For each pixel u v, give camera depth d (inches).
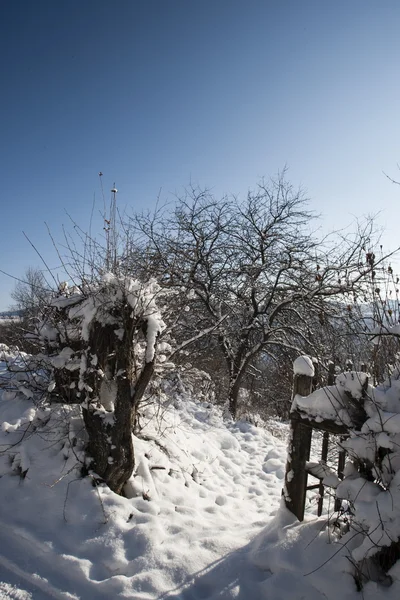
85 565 121.3
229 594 111.4
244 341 484.7
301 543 121.0
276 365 546.9
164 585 114.5
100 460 151.8
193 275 460.4
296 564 115.3
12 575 120.2
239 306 496.1
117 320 156.6
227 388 494.3
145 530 134.5
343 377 124.4
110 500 144.8
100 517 139.3
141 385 161.0
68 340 177.2
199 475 205.9
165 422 219.1
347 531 119.3
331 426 126.0
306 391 136.9
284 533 127.6
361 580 106.1
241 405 503.8
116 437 152.1
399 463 110.2
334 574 109.7
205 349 459.5
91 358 156.5
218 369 531.2
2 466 157.0
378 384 133.7
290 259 472.7
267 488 227.0
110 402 165.9
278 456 277.0
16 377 191.3
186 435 243.8
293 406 136.3
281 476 247.1
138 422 192.9
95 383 157.6
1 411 181.0
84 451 157.3
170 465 184.5
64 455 157.1
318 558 115.0
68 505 143.2
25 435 165.0
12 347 211.5
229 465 246.5
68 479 150.0
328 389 128.2
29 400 184.2
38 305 194.9
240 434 318.0
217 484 210.8
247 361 460.1
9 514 142.6
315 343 459.8
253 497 211.9
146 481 162.7
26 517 141.5
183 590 113.7
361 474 118.1
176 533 139.5
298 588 110.3
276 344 484.4
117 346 155.3
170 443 200.2
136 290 159.3
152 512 147.6
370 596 102.0
